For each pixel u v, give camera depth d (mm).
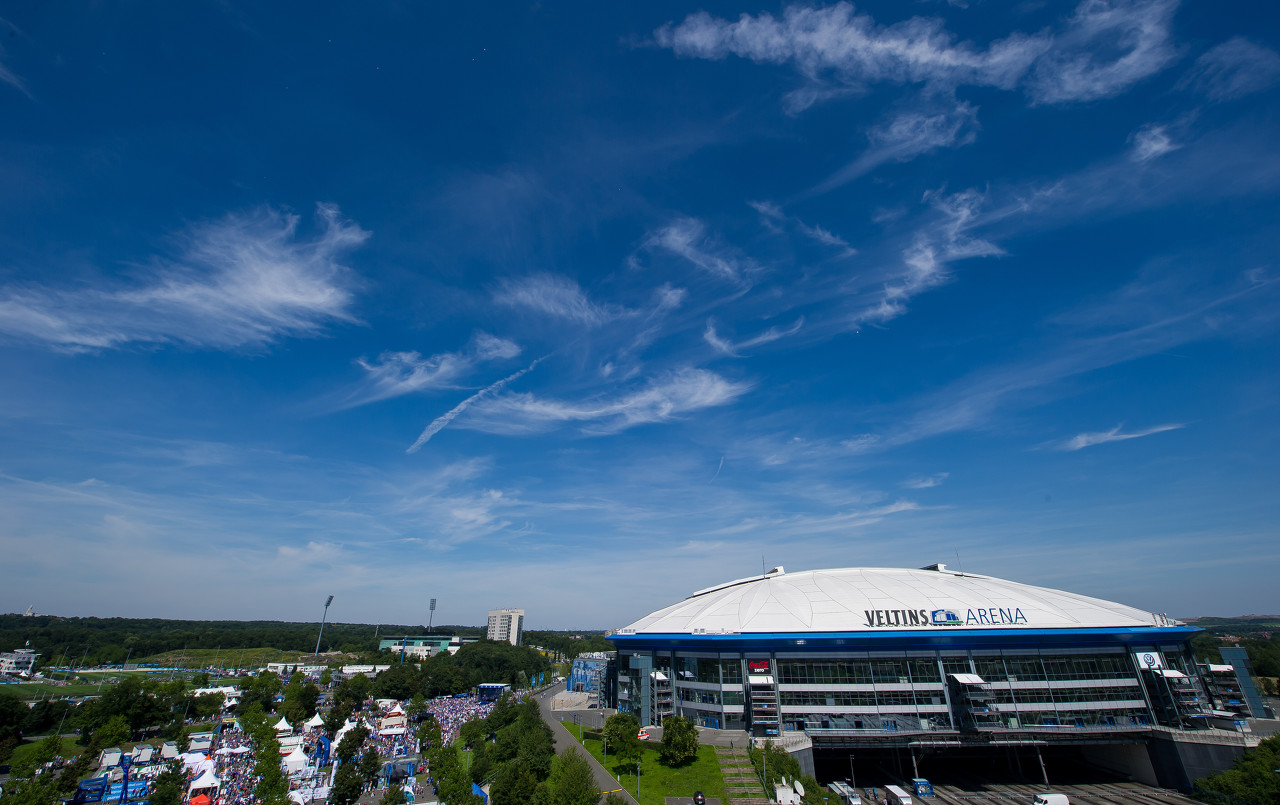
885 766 137625
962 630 130875
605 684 196000
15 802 88625
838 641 130875
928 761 140375
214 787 103625
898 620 135875
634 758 111750
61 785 103688
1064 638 130375
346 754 124812
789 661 132875
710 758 113000
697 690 139125
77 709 170625
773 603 149875
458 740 149125
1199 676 131875
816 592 153500
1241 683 129750
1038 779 127438
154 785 103875
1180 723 122812
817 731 124000
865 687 129375
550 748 113750
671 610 175375
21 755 104188
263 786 93688
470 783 95375
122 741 150000
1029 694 127500
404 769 116812
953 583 155500
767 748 110438
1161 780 119562
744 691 132875
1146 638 131875
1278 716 158500
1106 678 129000
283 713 177000
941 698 128125
